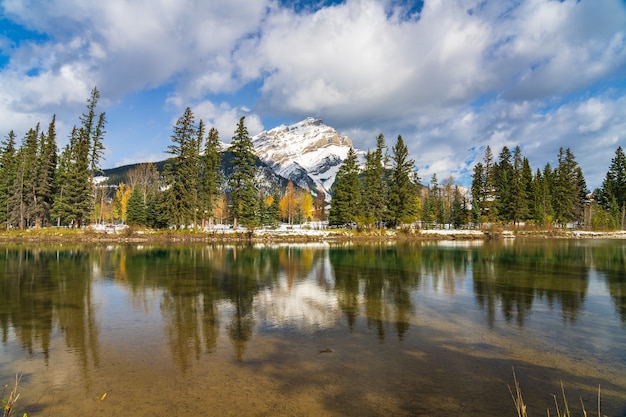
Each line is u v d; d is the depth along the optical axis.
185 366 8.05
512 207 70.50
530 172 78.12
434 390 7.02
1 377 7.48
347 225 65.69
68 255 30.33
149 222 64.31
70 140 55.44
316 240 50.66
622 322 11.73
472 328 11.01
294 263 25.92
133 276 19.86
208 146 57.31
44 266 23.56
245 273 21.14
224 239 47.16
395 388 7.07
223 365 8.12
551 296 15.46
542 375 7.76
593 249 38.59
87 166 51.56
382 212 64.44
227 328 10.84
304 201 106.44
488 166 75.44
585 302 14.39
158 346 9.30
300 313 12.57
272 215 72.81
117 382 7.24
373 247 41.28
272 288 16.86
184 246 40.25
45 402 6.44
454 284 18.11
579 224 84.56
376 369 7.96
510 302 14.35
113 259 27.59
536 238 60.78
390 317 12.14
